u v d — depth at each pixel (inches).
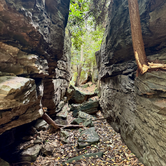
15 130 149.9
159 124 95.2
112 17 211.9
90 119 267.7
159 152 93.7
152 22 125.6
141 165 118.6
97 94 502.3
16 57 101.7
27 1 100.7
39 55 136.8
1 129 89.4
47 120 192.4
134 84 150.1
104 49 275.7
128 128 163.8
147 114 116.0
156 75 112.7
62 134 199.9
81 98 445.1
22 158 129.2
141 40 123.3
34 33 108.1
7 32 96.0
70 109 373.4
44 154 150.6
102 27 280.8
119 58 202.2
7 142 128.0
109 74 241.6
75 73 828.0
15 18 89.4
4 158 117.8
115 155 148.5
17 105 81.6
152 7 123.4
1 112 78.3
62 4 171.8
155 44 141.8
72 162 138.9
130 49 168.7
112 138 195.9
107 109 283.3
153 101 107.6
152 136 105.8
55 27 158.2
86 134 203.0
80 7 218.2
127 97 174.6
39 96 124.0
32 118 113.6
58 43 170.1
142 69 122.8
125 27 167.6
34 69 117.5
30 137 152.6
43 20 125.2
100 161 138.4
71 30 263.6
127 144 163.6
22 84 78.6
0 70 90.7
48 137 191.5
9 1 81.8
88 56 715.4
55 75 192.7
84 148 171.0
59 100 244.2
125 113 178.7
